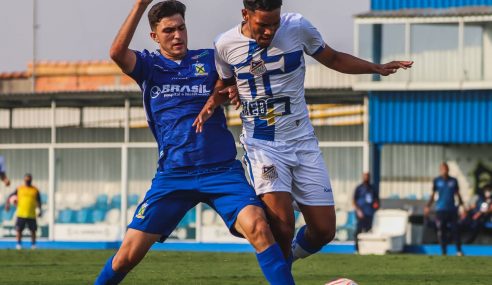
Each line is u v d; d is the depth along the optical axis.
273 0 14.27
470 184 54.22
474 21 49.53
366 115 50.91
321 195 15.66
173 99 14.91
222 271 28.66
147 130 56.47
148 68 14.91
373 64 15.40
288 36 14.93
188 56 15.05
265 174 15.23
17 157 57.69
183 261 34.38
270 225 15.36
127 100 53.41
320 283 23.73
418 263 33.47
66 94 53.66
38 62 72.25
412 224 48.16
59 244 54.47
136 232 14.84
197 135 14.82
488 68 49.62
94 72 71.44
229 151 14.95
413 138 50.44
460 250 42.75
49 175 55.56
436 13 50.09
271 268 14.19
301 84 15.36
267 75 15.02
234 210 14.57
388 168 56.38
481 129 49.88
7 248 48.75
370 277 26.17
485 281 24.80
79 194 55.97
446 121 50.22
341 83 56.66
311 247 16.30
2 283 24.16
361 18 50.66
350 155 51.91
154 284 23.47
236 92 14.89
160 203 14.82
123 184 53.75
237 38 14.89
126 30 14.59
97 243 53.41
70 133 57.59
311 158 15.59
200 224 51.16
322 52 15.31
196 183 14.80
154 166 55.34
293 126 15.40
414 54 50.34
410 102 50.50
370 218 45.81
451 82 49.69
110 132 56.97
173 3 14.95
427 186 55.59
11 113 58.78
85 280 25.17
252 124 15.45
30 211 48.34
